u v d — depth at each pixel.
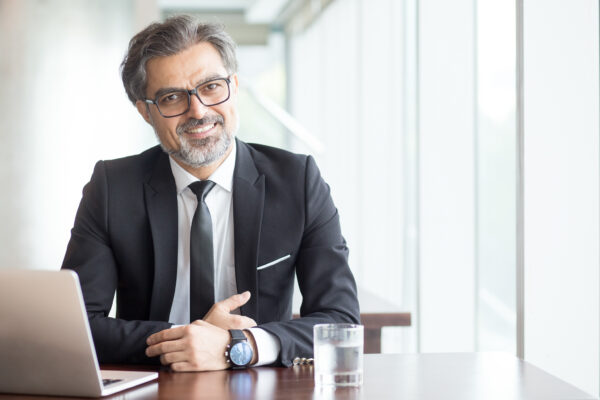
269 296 1.95
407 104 4.69
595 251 2.42
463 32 3.74
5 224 4.62
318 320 1.78
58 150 4.65
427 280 3.82
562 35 2.41
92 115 4.67
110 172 2.01
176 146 1.89
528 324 2.45
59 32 4.66
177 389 1.41
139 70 1.89
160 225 1.94
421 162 3.84
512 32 3.01
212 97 1.88
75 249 1.97
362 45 5.64
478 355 1.73
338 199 6.54
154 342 1.65
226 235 1.98
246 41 9.27
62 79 4.66
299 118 8.48
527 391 1.39
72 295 1.30
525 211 2.44
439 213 3.80
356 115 5.88
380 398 1.33
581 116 2.41
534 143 2.44
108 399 1.35
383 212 5.21
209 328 1.62
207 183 1.94
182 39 1.85
